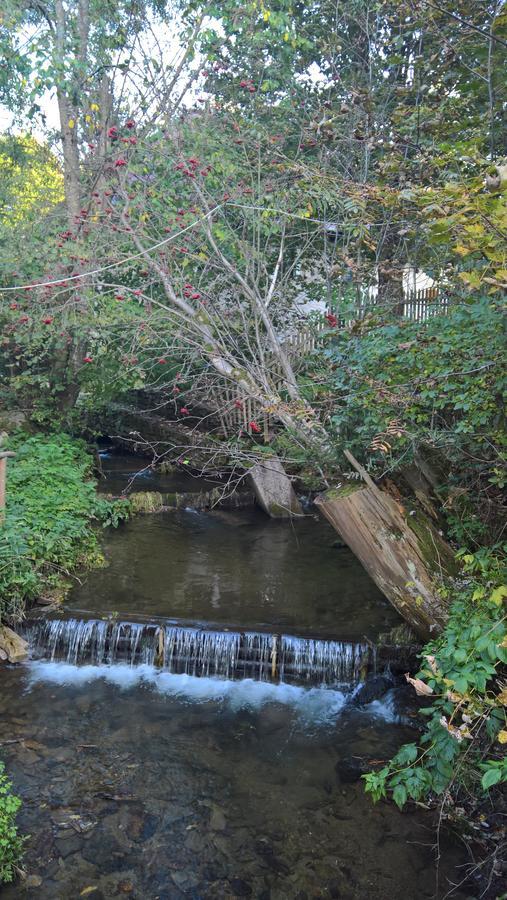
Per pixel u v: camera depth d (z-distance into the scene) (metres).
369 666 5.57
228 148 8.33
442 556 4.85
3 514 6.89
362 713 5.19
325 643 5.66
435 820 3.91
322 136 6.69
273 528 9.55
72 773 4.32
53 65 8.63
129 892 3.38
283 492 10.13
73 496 8.78
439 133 5.41
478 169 3.86
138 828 3.84
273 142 7.41
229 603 6.73
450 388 4.09
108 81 10.18
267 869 3.56
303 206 7.84
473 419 4.04
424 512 5.20
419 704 5.17
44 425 12.00
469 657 3.38
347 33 8.95
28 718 4.98
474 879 3.46
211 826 3.88
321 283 9.23
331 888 3.43
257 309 7.27
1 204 10.52
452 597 4.61
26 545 7.01
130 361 8.87
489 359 4.01
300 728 4.98
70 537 7.70
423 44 6.50
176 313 6.86
